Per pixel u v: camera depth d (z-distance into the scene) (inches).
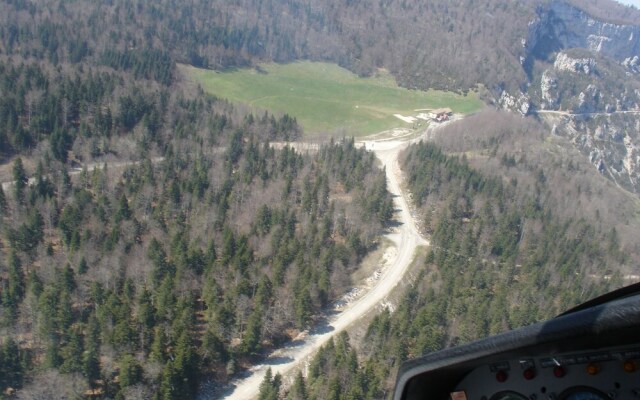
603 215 5871.1
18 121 5462.6
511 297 3878.0
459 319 3513.8
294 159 5605.3
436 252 4581.7
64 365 2844.5
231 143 5728.3
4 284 3410.4
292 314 3639.3
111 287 3508.9
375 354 3240.7
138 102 6136.8
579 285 4128.9
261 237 4239.7
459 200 5295.3
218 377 3203.7
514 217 5012.3
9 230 3863.2
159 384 2810.0
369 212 4992.6
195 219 4407.0
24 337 3137.3
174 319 3225.9
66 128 5669.3
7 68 6205.7
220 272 3698.3
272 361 3417.8
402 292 4173.2
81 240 3841.0
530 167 6648.6
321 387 2854.3
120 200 4269.2
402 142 7864.2
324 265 4065.0
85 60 7755.9
